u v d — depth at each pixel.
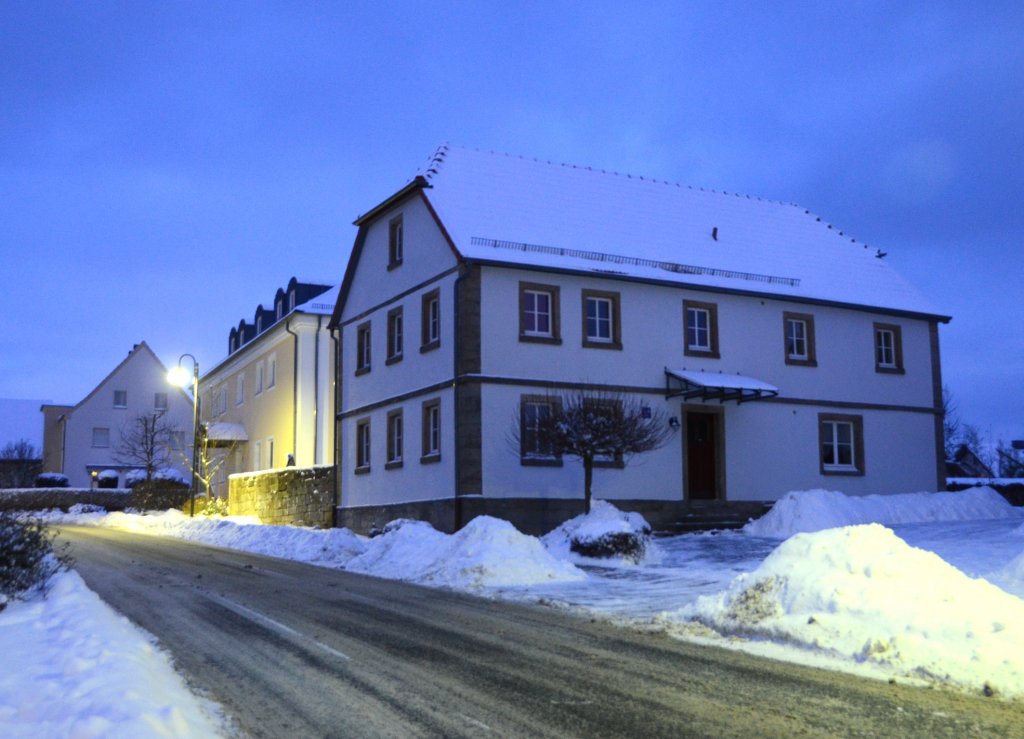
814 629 9.69
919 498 26.84
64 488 51.16
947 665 8.29
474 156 28.58
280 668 8.83
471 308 24.08
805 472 28.47
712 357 27.30
